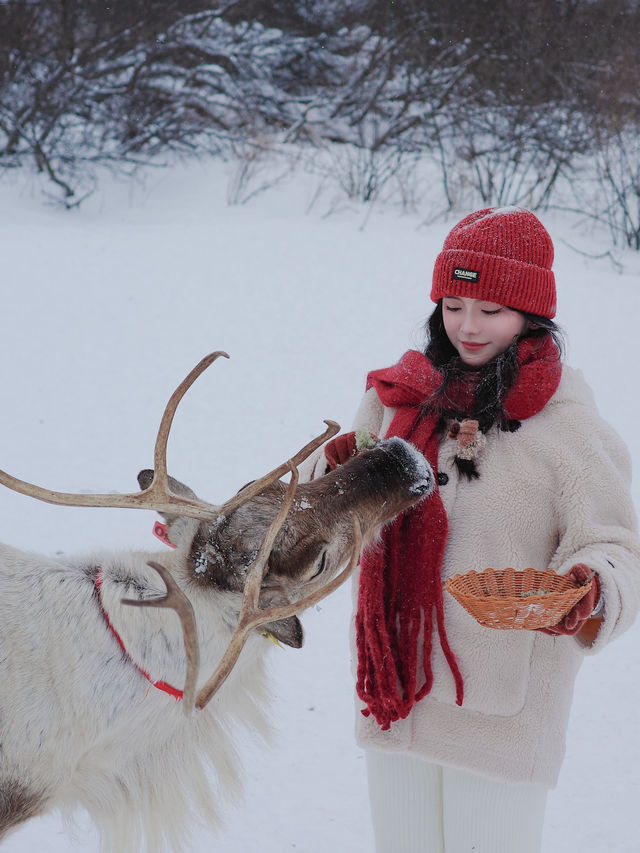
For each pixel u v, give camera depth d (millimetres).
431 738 2348
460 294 2375
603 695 3812
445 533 2305
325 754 3475
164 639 2346
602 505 2242
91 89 13227
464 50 14102
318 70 15570
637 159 11281
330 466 2637
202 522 2422
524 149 11797
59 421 6160
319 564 2346
